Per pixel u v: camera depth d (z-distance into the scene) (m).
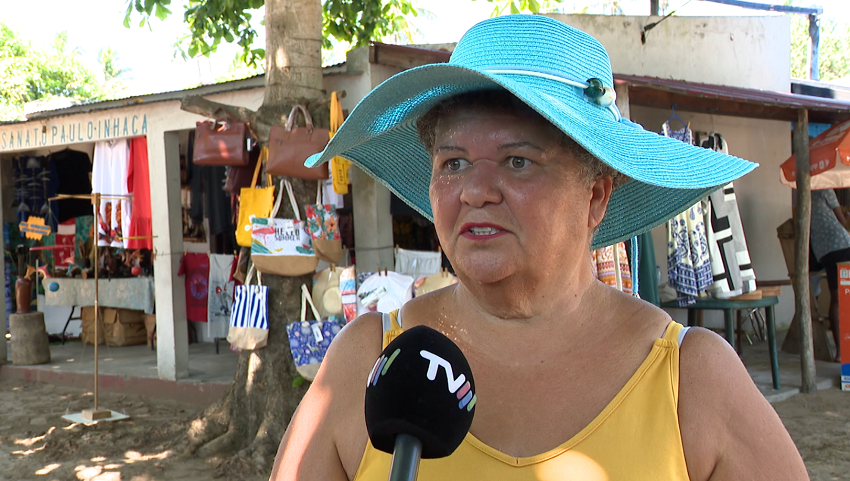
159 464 4.81
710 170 1.19
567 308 1.18
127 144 7.11
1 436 5.73
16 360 8.33
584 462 1.07
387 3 8.55
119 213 7.26
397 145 1.45
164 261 6.84
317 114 5.00
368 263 5.60
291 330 4.75
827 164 6.61
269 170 4.72
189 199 8.91
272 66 5.04
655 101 5.92
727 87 6.98
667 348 1.14
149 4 6.39
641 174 1.08
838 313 7.46
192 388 6.75
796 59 29.98
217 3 6.84
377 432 0.84
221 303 8.10
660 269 7.89
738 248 6.25
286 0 4.99
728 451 1.09
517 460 1.08
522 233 1.08
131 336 9.59
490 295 1.14
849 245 7.48
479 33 1.20
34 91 24.39
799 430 5.56
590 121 1.13
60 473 4.75
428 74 1.07
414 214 5.75
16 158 9.05
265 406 4.92
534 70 1.14
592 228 1.25
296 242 4.84
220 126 5.11
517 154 1.09
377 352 1.26
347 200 6.54
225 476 4.56
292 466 1.23
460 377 0.87
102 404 6.75
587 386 1.13
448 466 1.10
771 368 6.97
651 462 1.06
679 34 8.05
